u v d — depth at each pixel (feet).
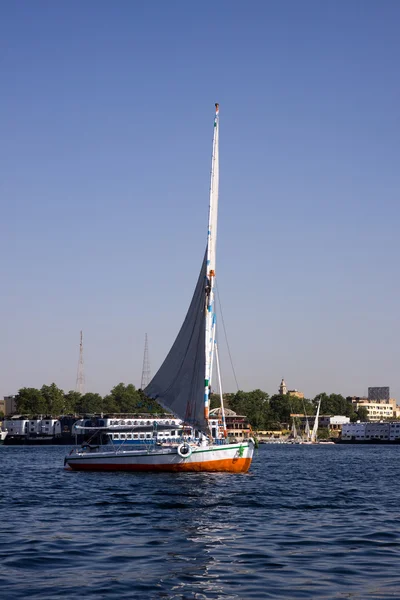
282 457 521.24
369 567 90.84
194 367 249.34
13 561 94.22
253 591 78.79
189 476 230.68
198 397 246.06
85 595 76.95
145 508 151.53
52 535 115.44
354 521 132.87
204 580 83.56
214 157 254.06
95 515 140.87
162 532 118.01
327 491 197.36
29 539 111.45
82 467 264.93
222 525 126.21
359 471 314.35
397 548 103.91
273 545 105.81
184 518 135.74
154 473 242.17
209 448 239.50
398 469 335.88
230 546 104.94
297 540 110.32
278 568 89.97
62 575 86.12
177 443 248.52
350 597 76.13
